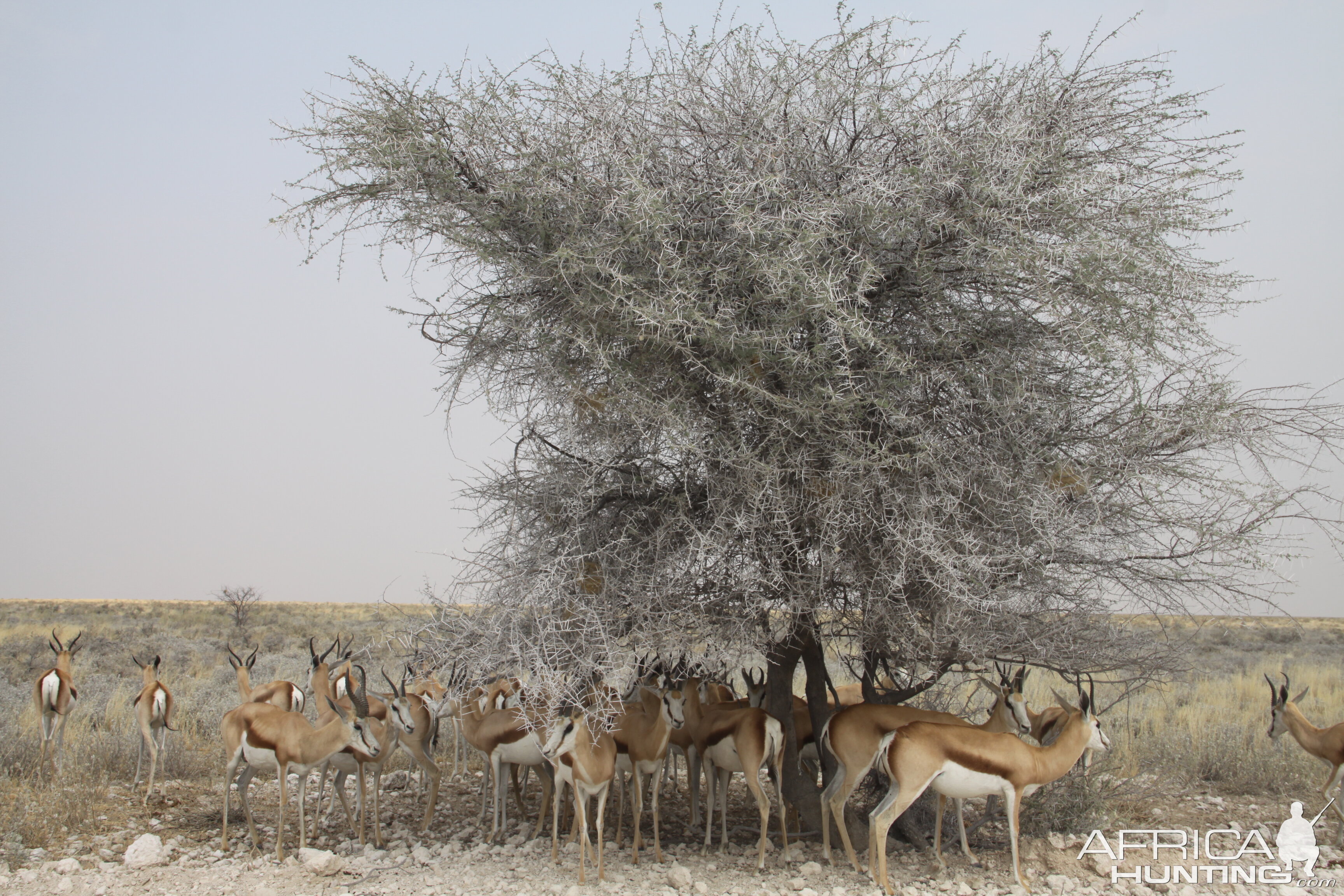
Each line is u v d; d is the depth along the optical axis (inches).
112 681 742.5
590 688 287.1
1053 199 272.4
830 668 684.7
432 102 276.4
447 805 404.8
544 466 301.1
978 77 286.4
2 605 2461.9
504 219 280.5
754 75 290.0
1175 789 419.5
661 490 304.7
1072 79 289.6
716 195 273.3
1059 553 281.0
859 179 264.8
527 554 292.5
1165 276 270.2
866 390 267.4
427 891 272.5
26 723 514.3
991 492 269.9
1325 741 330.6
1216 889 273.6
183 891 273.4
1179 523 274.5
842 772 293.1
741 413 275.7
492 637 272.8
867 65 281.6
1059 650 287.3
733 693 415.2
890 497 257.9
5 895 267.0
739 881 279.3
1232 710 598.2
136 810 375.9
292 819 371.2
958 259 274.4
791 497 266.1
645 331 260.5
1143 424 273.6
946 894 266.4
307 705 520.1
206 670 880.9
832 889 269.1
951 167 272.1
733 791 433.4
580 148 279.0
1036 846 309.0
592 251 259.1
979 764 264.1
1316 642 1275.8
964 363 275.4
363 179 286.4
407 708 338.6
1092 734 270.8
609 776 285.4
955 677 429.1
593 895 265.6
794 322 256.7
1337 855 311.4
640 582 279.3
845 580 282.2
